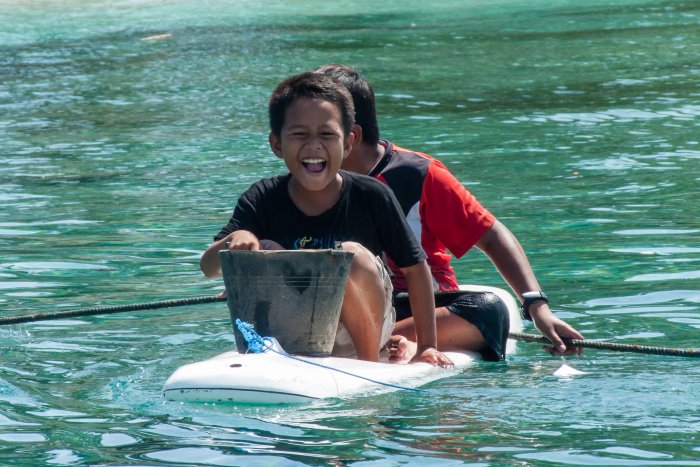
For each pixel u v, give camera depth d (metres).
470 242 15.96
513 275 15.84
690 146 31.45
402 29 63.38
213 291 18.78
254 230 14.31
